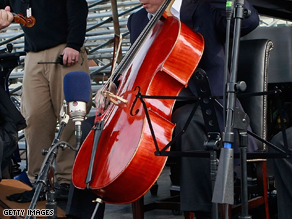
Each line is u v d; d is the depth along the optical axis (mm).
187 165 3451
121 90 3875
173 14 4242
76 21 5902
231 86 2469
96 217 3709
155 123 3400
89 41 9883
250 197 4988
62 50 6008
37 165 6207
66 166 5949
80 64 6125
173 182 5285
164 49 3727
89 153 3600
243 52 4445
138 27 4656
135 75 3822
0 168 3791
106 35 9219
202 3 4020
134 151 3223
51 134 6277
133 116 3455
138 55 4039
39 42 5984
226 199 2275
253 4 4883
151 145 3293
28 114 6129
